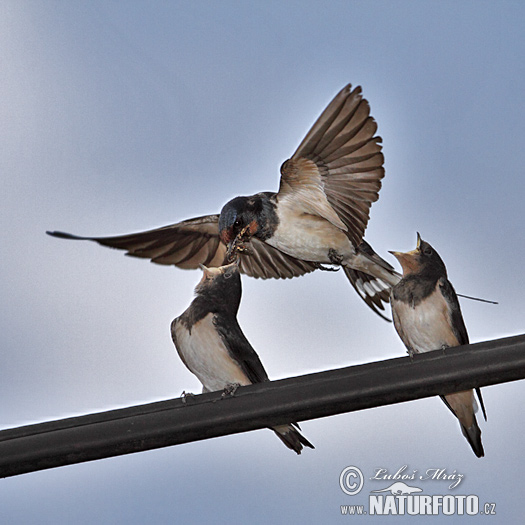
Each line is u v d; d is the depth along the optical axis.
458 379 8.84
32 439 9.29
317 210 12.47
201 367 11.50
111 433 9.25
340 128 11.77
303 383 9.12
